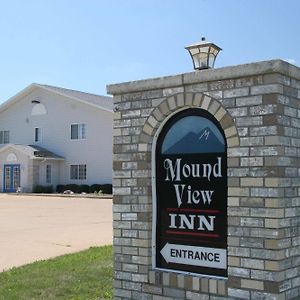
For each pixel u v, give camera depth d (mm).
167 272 6039
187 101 5906
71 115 38562
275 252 5234
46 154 38281
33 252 11734
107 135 36812
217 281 5625
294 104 5566
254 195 5379
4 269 9773
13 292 7812
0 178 39281
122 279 6391
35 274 9062
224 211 5734
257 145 5383
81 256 10820
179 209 6074
